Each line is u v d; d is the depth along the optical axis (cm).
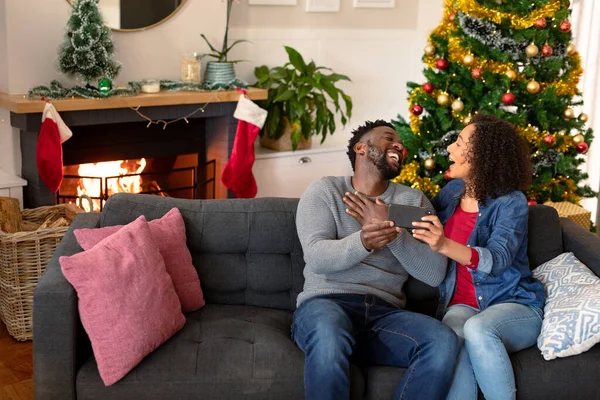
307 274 257
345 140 522
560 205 379
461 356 233
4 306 323
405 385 227
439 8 521
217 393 224
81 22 368
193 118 444
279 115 456
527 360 236
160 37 421
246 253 270
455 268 258
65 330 220
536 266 272
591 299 238
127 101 381
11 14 373
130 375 223
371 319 243
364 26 510
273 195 465
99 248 232
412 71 538
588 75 475
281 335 244
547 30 365
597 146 483
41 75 386
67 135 365
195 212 268
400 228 249
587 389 237
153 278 235
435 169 386
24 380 292
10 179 372
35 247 314
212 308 263
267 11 468
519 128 368
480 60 366
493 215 254
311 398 221
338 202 253
